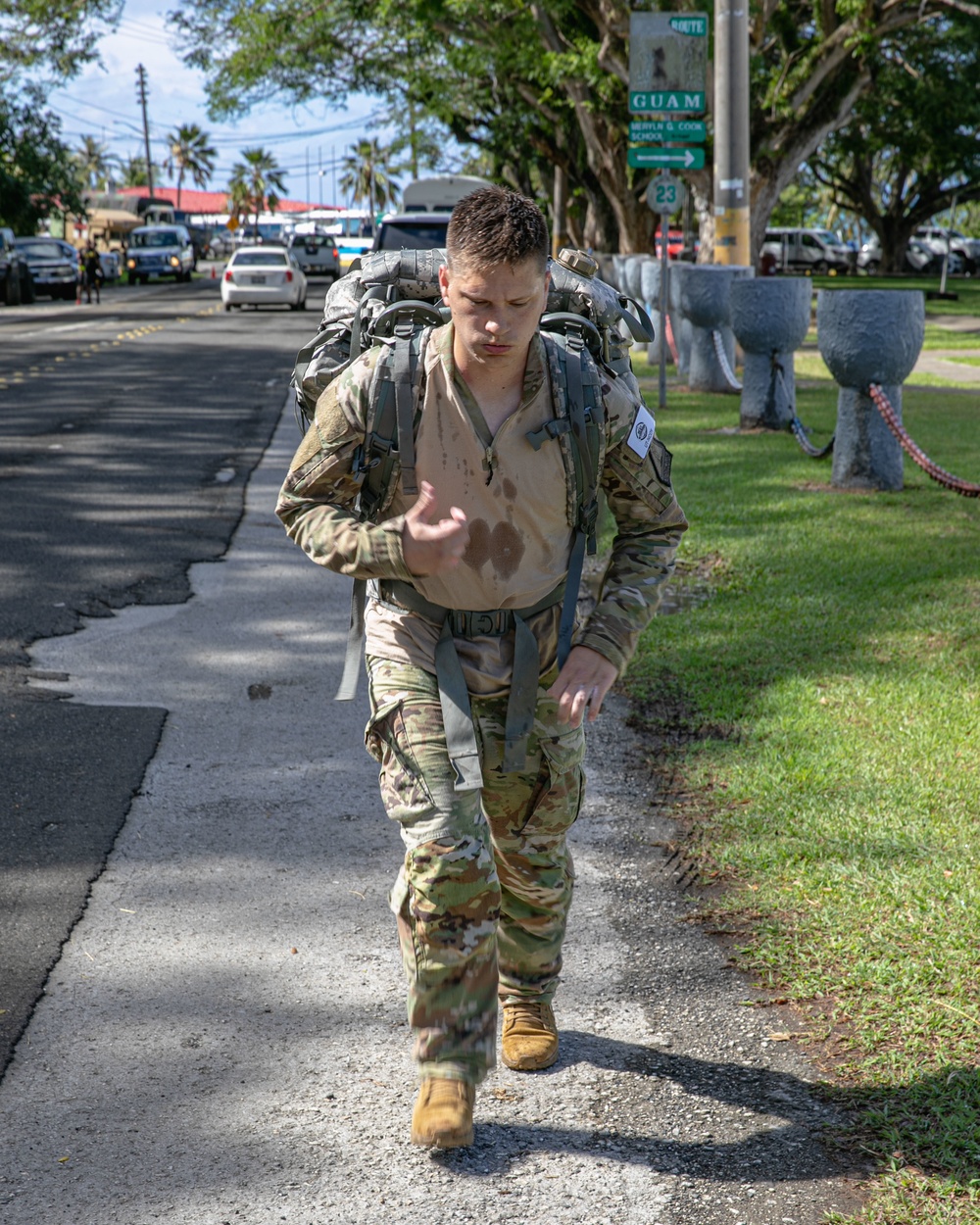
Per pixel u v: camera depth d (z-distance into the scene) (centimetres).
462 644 258
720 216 1633
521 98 3244
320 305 3425
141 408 1389
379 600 263
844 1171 250
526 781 270
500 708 262
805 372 1805
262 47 2828
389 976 326
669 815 417
